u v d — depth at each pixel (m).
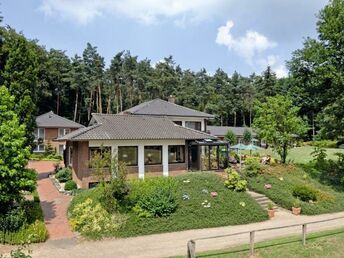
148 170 31.28
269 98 36.38
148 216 19.36
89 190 24.17
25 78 29.72
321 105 33.72
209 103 104.56
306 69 32.81
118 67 95.88
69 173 32.06
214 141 35.03
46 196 26.28
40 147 54.91
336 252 15.27
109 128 31.17
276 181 27.97
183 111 46.03
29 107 28.80
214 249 15.39
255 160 30.98
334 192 27.88
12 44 30.45
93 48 92.25
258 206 22.64
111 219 18.75
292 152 52.78
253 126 37.88
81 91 86.81
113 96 92.94
